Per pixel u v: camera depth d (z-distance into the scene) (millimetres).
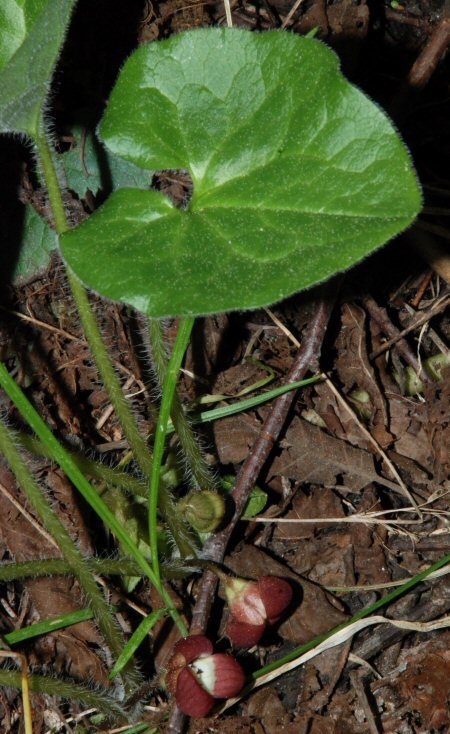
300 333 498
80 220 493
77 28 491
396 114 494
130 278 418
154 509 436
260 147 432
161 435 437
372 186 418
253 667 460
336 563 470
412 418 490
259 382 485
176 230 427
